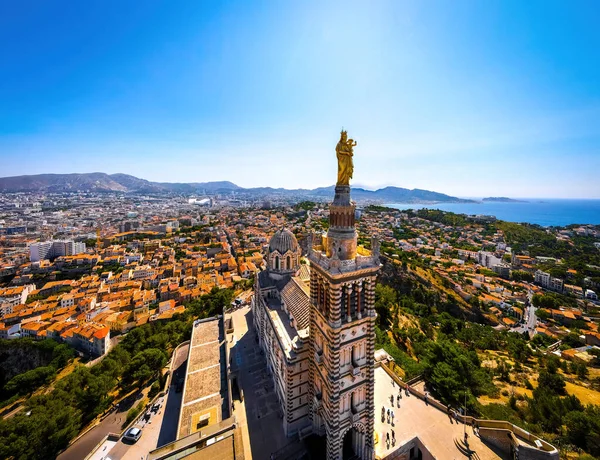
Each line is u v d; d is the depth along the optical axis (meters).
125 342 106.38
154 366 91.62
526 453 49.00
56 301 165.00
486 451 52.91
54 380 106.75
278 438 54.09
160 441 64.50
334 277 40.41
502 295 193.88
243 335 93.12
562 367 96.94
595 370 97.69
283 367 56.34
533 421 62.59
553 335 136.38
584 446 54.03
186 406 65.56
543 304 179.25
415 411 62.50
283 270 85.94
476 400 66.56
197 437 48.50
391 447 52.97
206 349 89.19
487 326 142.62
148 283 191.12
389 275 187.88
